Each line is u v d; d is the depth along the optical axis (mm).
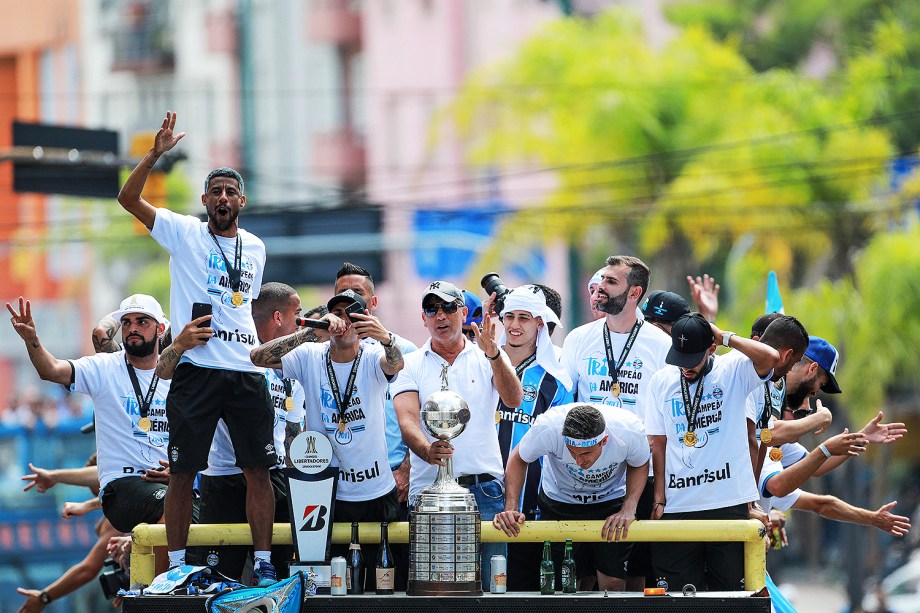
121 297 146875
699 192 104062
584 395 29188
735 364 25688
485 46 134875
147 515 27844
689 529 24609
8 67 166125
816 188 104750
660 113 111375
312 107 147500
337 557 24516
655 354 28859
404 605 23688
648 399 26422
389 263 129375
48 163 60000
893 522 28719
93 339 30156
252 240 25578
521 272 116438
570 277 118938
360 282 27109
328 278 81625
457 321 26656
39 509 72875
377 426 25750
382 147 142500
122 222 144375
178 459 24719
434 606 23641
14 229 143750
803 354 27500
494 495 26656
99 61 160875
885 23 122875
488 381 26938
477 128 120188
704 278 33781
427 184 132250
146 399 28516
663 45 120688
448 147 132875
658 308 29344
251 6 151750
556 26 118938
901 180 104625
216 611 23312
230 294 24969
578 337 29578
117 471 28391
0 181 147875
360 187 143625
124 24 158875
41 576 72750
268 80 150500
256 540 25047
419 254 127562
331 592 24328
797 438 26859
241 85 152000
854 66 114688
